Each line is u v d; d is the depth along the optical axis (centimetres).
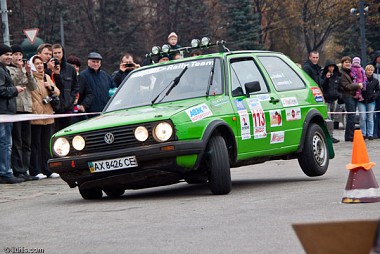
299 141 1745
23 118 1898
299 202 1280
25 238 1045
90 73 2386
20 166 2127
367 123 3450
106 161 1458
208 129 1462
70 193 1745
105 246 942
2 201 1608
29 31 3897
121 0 9725
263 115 1639
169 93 1614
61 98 2262
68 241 999
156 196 1547
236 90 1608
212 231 1012
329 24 11794
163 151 1426
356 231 421
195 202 1361
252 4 9969
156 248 907
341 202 1246
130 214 1238
